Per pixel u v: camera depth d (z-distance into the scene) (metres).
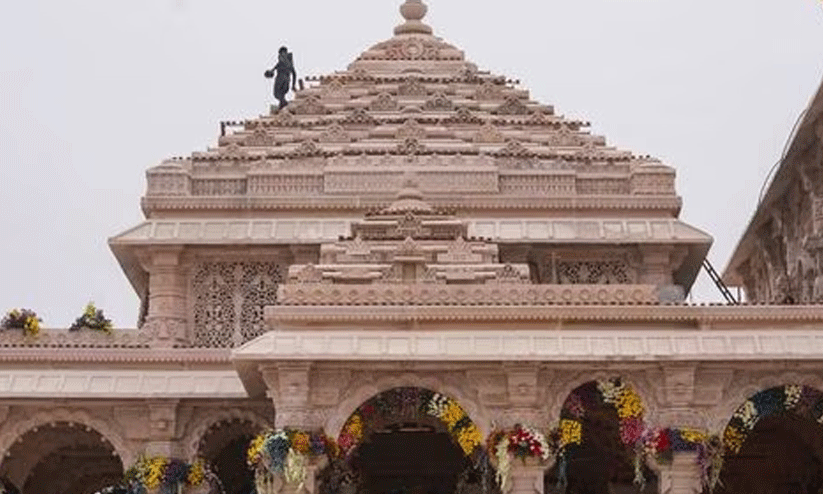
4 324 37.75
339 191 43.31
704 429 30.77
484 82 50.19
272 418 35.91
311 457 30.16
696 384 31.05
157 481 34.97
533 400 30.75
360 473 35.41
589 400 31.31
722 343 31.09
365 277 33.16
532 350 30.70
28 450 37.94
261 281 41.84
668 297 35.31
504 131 47.38
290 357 30.38
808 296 47.97
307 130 47.62
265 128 47.53
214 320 41.41
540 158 45.22
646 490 34.44
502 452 30.02
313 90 49.75
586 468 37.28
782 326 31.62
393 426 33.75
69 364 36.03
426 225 36.41
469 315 31.41
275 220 42.59
